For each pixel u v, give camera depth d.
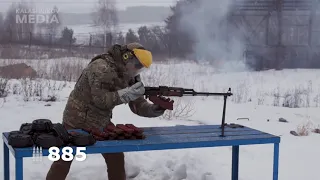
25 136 3.58
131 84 4.43
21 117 8.86
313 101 14.02
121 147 3.77
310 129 8.70
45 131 3.74
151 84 14.35
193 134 4.41
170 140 4.06
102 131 4.21
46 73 16.67
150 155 6.11
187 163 5.69
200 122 9.07
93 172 5.46
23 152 3.45
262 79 21.56
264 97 14.65
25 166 5.60
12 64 17.59
